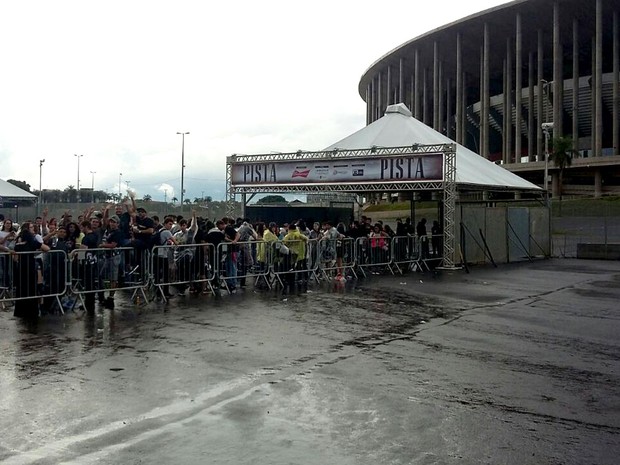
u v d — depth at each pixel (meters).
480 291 16.11
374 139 23.86
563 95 86.12
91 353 8.62
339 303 13.59
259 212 30.53
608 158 76.94
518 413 6.37
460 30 91.06
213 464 4.98
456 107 101.62
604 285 17.88
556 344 9.77
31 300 11.72
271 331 10.39
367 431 5.77
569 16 81.25
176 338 9.70
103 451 5.21
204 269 14.44
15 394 6.75
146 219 13.44
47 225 16.25
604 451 5.36
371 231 20.62
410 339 9.96
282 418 6.11
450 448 5.37
